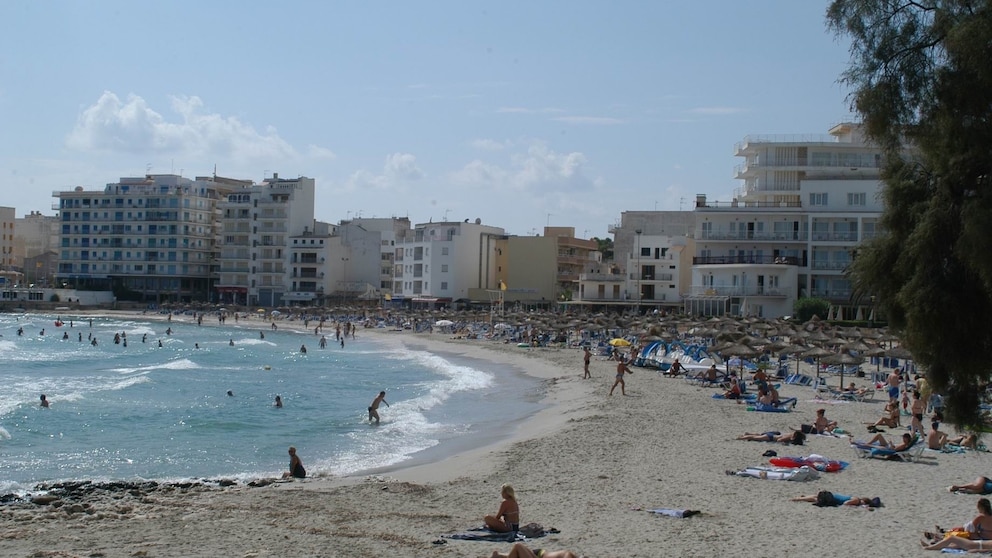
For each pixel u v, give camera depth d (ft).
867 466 86.38
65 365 241.55
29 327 414.62
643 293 396.16
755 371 181.78
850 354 156.97
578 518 65.46
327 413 148.46
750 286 316.60
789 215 323.98
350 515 67.87
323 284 547.08
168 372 221.25
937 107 52.03
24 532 61.72
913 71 52.70
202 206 599.16
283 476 91.61
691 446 100.48
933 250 52.85
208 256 601.21
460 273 476.95
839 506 68.59
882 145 55.88
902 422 115.96
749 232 328.70
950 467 85.46
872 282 58.13
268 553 55.52
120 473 97.91
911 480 79.25
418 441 118.83
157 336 377.71
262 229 561.43
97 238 593.01
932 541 56.59
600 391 161.38
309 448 114.01
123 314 537.65
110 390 176.96
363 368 242.37
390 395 176.55
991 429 94.27
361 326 442.50
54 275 648.79
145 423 134.82
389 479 88.07
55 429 127.44
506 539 58.85
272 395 174.60
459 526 63.62
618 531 60.90
